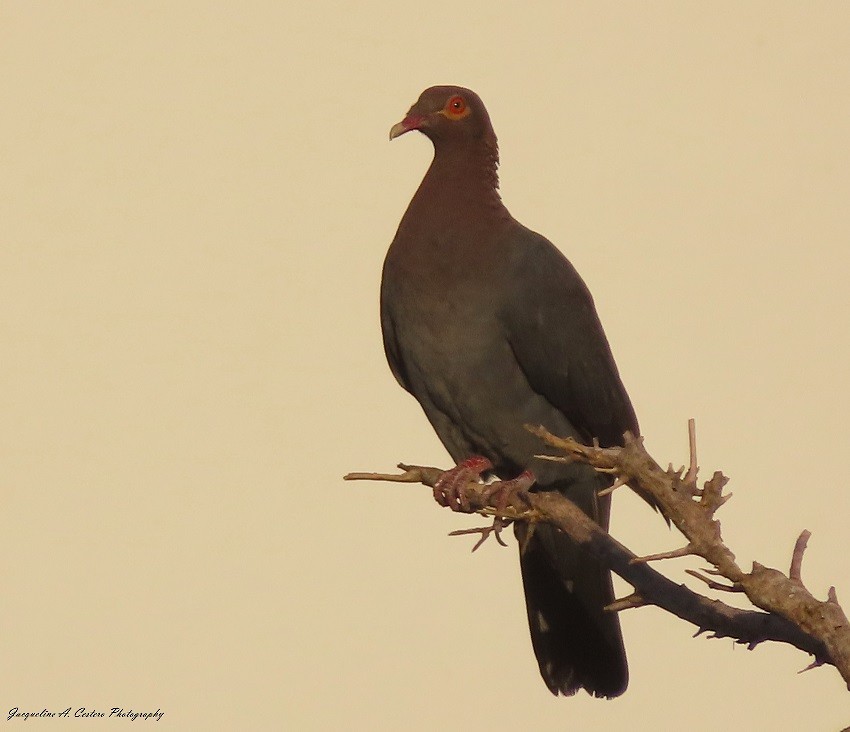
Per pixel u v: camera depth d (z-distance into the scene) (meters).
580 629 11.61
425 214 11.55
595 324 11.74
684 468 6.84
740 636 7.58
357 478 9.09
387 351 12.20
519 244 11.48
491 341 11.26
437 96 11.88
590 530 8.53
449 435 12.04
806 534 6.72
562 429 11.70
